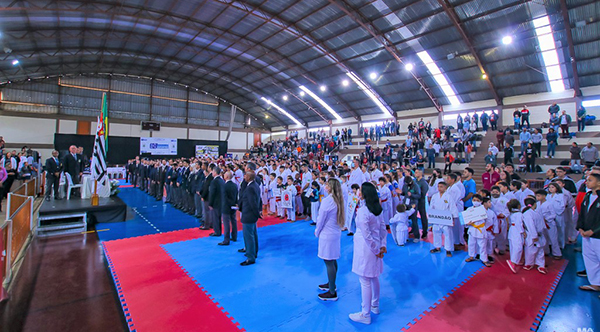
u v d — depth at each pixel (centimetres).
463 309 357
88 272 464
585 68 1555
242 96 3281
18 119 2372
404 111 2494
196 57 2442
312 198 802
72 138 2555
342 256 556
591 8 1216
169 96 3142
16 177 1180
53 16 1549
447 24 1451
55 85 2548
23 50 1853
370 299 325
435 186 695
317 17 1612
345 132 2683
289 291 401
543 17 1291
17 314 333
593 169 632
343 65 2044
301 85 2609
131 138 2864
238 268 484
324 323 323
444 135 1906
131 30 1912
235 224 643
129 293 388
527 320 331
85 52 2147
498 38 1462
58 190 910
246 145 3681
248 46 2088
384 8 1431
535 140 1484
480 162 1708
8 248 409
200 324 317
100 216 784
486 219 544
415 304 370
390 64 1931
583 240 426
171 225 789
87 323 319
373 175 1025
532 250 492
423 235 717
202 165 861
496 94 1909
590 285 417
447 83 1989
